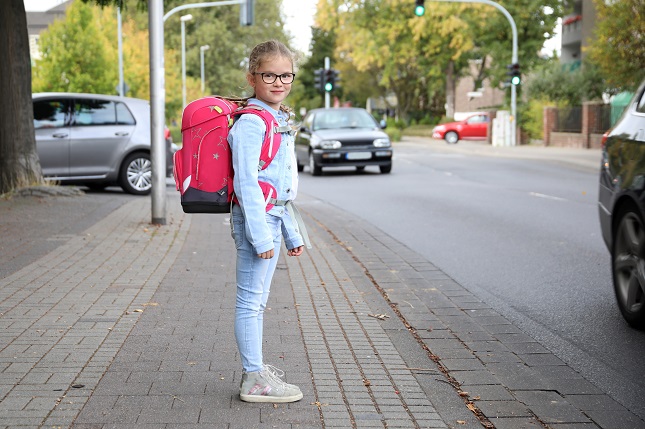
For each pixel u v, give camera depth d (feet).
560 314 23.09
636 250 21.33
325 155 79.77
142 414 14.32
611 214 22.98
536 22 179.22
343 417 14.39
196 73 250.98
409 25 176.86
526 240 36.60
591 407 15.39
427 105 264.52
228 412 14.49
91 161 55.57
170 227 37.52
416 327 21.25
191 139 14.43
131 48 156.76
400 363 17.70
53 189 48.85
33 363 16.96
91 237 34.01
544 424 14.51
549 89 147.23
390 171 82.53
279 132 14.51
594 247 34.50
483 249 34.30
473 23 176.14
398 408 14.92
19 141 49.70
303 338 19.42
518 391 16.26
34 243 32.32
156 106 37.93
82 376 16.22
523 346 19.65
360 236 37.73
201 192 14.39
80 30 125.08
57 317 20.74
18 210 42.47
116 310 21.59
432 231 39.81
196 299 23.03
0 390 15.31
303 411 14.65
